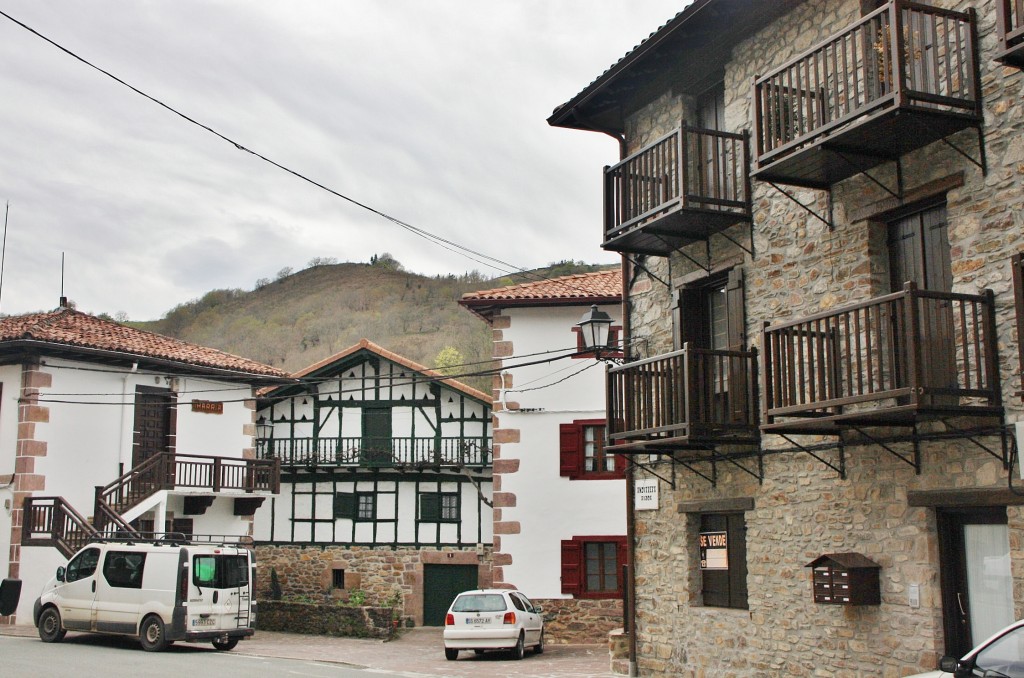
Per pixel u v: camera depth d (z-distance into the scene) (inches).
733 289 490.6
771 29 480.7
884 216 410.9
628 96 581.9
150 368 941.2
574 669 649.0
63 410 860.0
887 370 398.0
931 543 372.8
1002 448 343.0
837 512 418.9
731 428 454.0
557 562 904.9
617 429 520.4
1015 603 333.7
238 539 1019.3
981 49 363.9
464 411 1110.4
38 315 962.1
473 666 676.1
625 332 581.6
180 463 919.7
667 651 528.4
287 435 1162.0
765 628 456.1
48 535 818.8
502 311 944.3
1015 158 348.5
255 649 744.3
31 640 684.1
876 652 394.3
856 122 381.4
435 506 1107.9
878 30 392.2
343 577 1120.8
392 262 4621.1
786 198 462.3
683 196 466.9
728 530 500.4
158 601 639.8
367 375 1145.4
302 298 4320.9
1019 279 314.8
